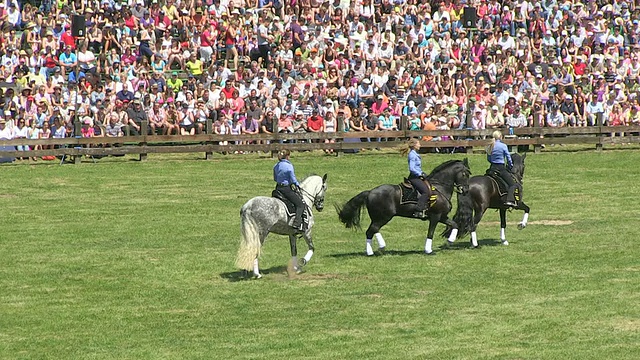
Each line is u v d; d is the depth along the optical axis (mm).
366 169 39094
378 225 25078
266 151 41812
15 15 42812
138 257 25281
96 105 40438
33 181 36156
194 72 43188
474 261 24672
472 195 25750
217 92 41812
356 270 23766
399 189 24828
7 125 38656
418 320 19625
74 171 38219
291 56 43562
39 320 19938
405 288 22031
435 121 43469
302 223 22531
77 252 25859
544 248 26203
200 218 30391
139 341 18547
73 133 39875
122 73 41094
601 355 17438
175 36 44500
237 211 31500
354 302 20953
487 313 20031
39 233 28172
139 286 22500
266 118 41781
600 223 29625
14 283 22812
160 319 19938
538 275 23125
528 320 19531
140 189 35062
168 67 42875
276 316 20031
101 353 17891
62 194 34062
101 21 42875
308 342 18312
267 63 44281
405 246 26641
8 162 39312
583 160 42375
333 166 39781
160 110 41062
